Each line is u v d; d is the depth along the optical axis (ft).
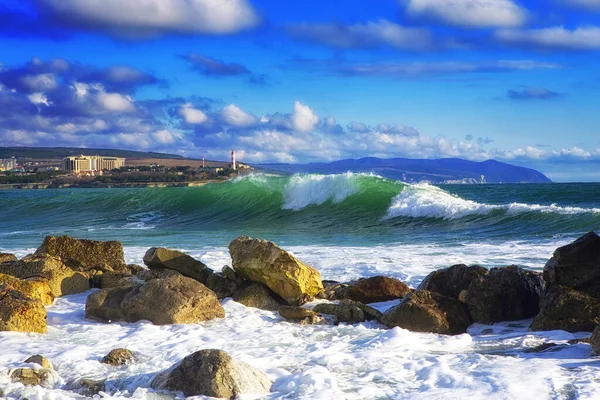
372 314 38.47
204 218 134.72
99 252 56.49
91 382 25.39
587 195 165.58
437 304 36.50
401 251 72.28
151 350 31.12
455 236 89.10
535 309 38.42
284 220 124.16
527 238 82.84
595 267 34.91
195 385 23.45
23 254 74.74
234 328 36.55
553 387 22.81
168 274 46.98
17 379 25.35
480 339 33.04
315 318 38.09
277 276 42.96
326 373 25.50
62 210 159.12
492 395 22.31
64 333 35.50
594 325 33.35
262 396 23.18
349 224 111.86
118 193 162.50
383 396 22.90
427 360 28.02
